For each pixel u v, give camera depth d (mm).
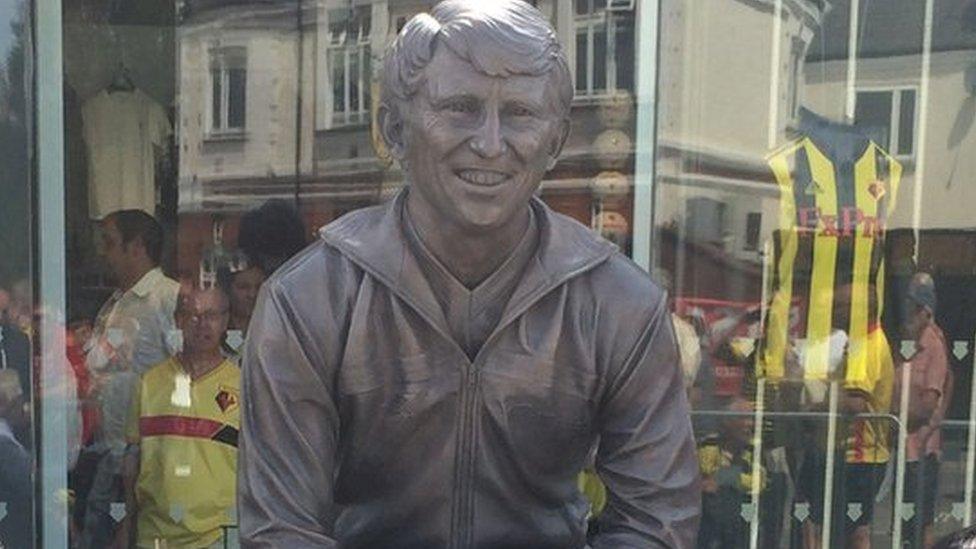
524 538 1360
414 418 1282
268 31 3104
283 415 1255
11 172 3104
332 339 1252
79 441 3160
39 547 3152
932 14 3350
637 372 1300
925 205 3414
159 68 3115
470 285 1264
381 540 1360
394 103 1217
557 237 1284
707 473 3359
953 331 3455
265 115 3129
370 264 1254
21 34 3070
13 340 3129
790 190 3334
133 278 3156
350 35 3098
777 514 3402
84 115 3111
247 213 3156
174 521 3168
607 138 3219
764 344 3357
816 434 3404
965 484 3498
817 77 3330
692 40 3234
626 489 1320
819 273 3375
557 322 1277
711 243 3301
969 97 3387
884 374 3436
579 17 3176
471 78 1135
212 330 3166
